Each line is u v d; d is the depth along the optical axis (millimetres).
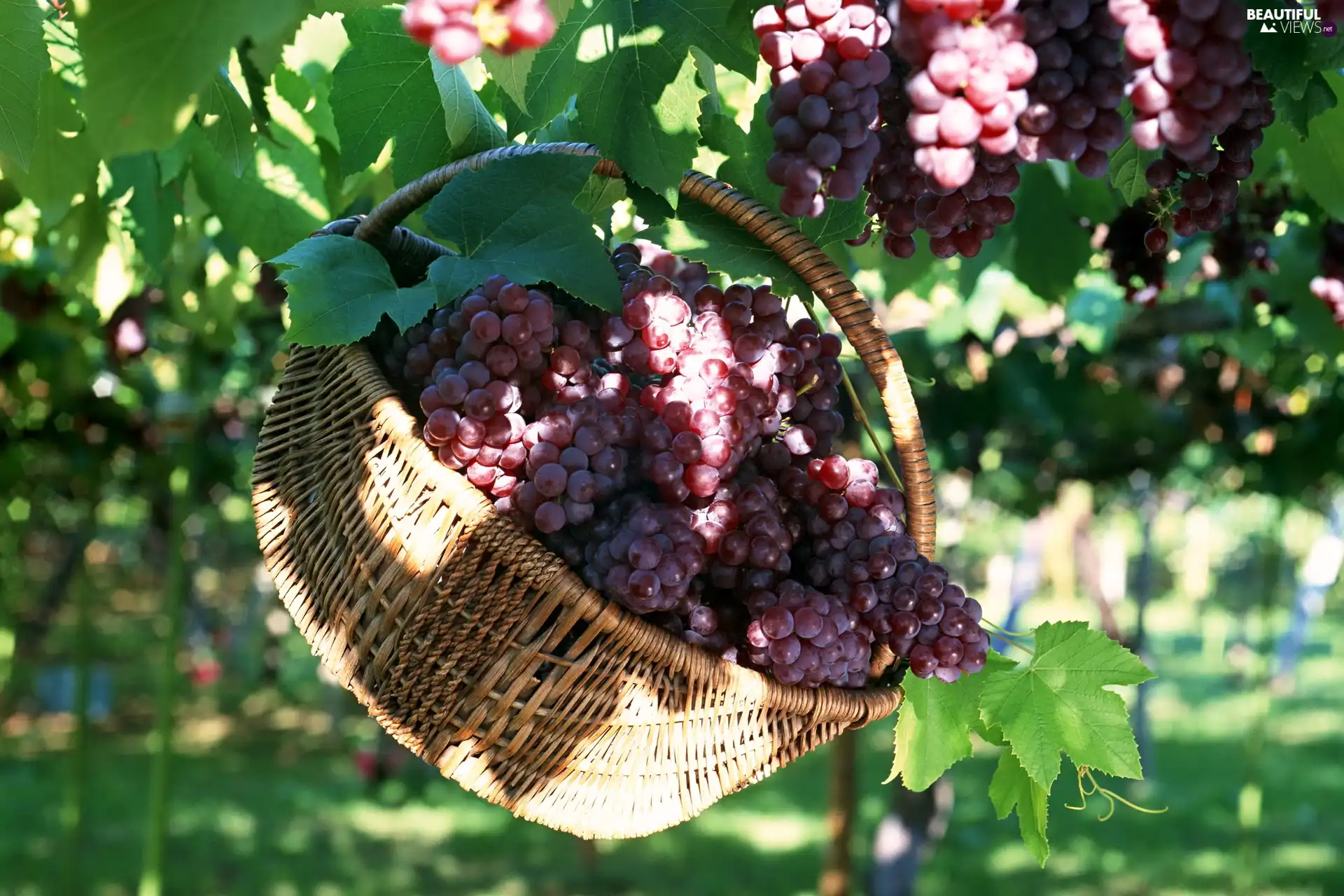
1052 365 3945
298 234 2023
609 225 1771
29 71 1523
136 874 7039
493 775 1452
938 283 3234
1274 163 1867
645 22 1536
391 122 1706
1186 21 1223
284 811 8891
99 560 19359
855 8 1314
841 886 4887
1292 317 2465
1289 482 4617
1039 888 7484
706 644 1479
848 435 3488
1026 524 9164
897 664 1561
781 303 1620
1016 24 1237
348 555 1482
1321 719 13781
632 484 1520
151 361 4965
